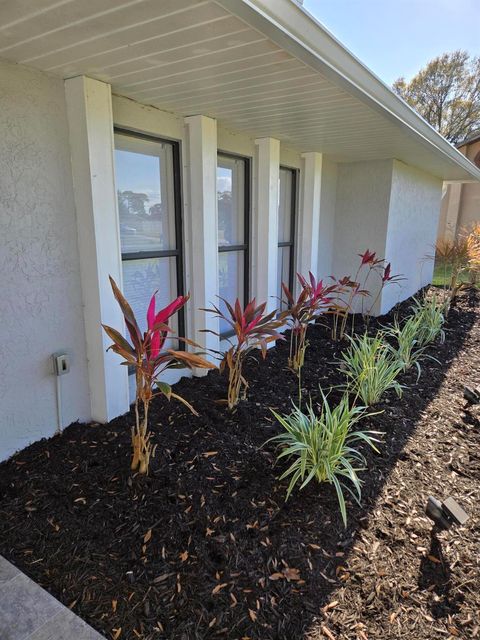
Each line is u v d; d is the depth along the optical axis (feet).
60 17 5.08
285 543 6.01
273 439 8.27
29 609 4.90
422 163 19.61
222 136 12.26
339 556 5.90
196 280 11.48
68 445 7.93
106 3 4.71
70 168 7.88
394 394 11.26
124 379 9.12
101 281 8.25
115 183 8.29
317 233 17.47
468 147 51.65
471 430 9.66
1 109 6.68
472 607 5.26
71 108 7.59
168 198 11.00
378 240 19.43
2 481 6.88
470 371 13.52
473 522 6.73
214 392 10.64
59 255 7.92
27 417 7.79
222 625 4.85
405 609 5.19
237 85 7.96
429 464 8.25
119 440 8.09
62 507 6.39
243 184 14.16
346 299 20.84
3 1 4.65
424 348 14.75
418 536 6.35
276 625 4.89
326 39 6.37
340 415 8.24
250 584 5.37
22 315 7.46
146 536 5.94
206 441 8.26
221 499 6.72
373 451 8.49
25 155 7.13
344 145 14.79
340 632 4.85
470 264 25.35
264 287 14.49
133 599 5.08
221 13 4.99
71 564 5.49
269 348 14.88
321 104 9.34
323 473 7.15
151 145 10.28
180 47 6.07
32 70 7.02
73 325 8.38
